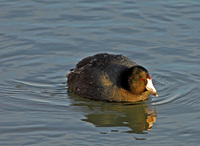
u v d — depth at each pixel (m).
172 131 13.95
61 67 19.19
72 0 25.30
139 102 16.47
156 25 22.56
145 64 19.36
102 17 23.44
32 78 18.11
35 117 14.79
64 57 20.00
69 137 13.42
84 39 21.44
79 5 24.73
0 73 18.31
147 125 14.46
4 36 21.33
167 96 16.83
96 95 16.30
